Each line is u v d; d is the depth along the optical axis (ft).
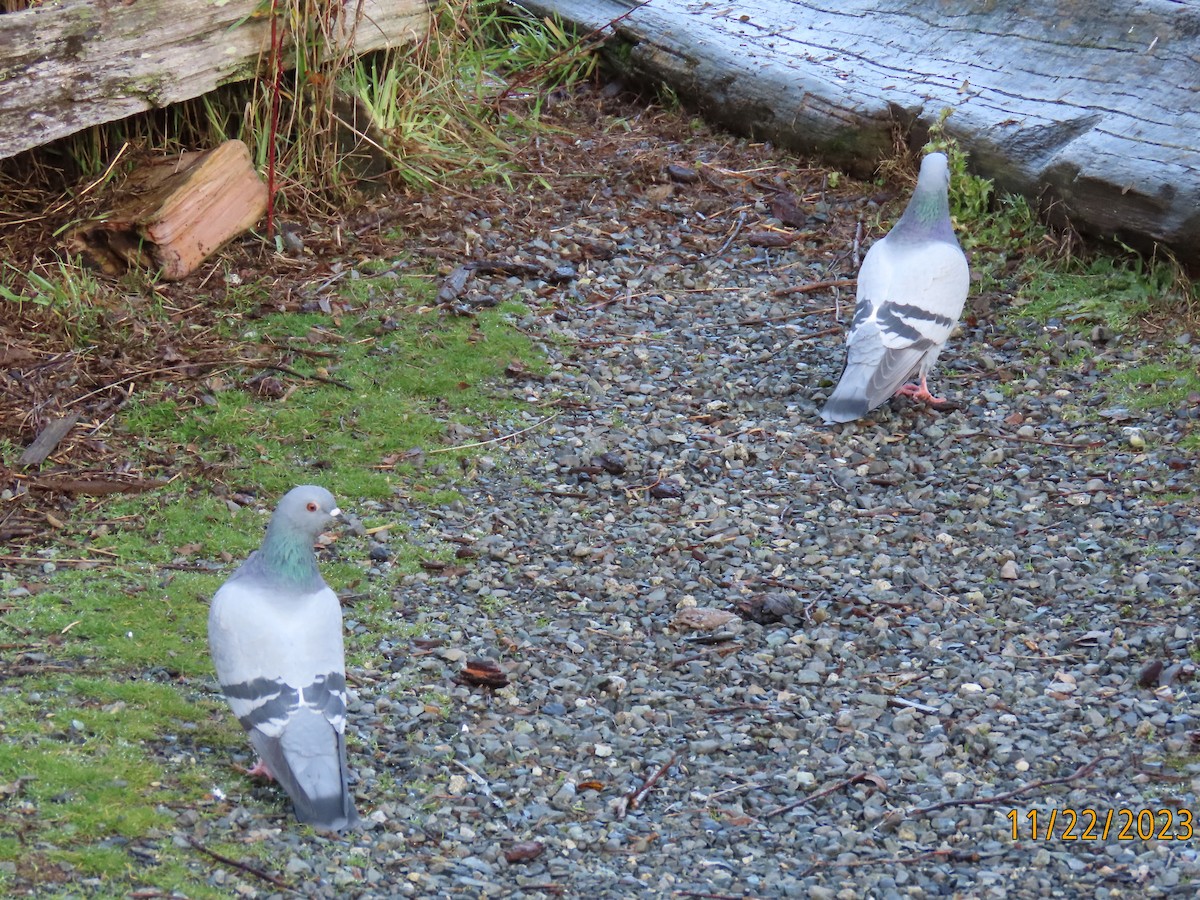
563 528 22.44
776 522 22.80
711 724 17.80
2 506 21.38
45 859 14.11
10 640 18.17
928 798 16.38
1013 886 14.83
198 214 28.32
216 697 17.51
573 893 14.57
